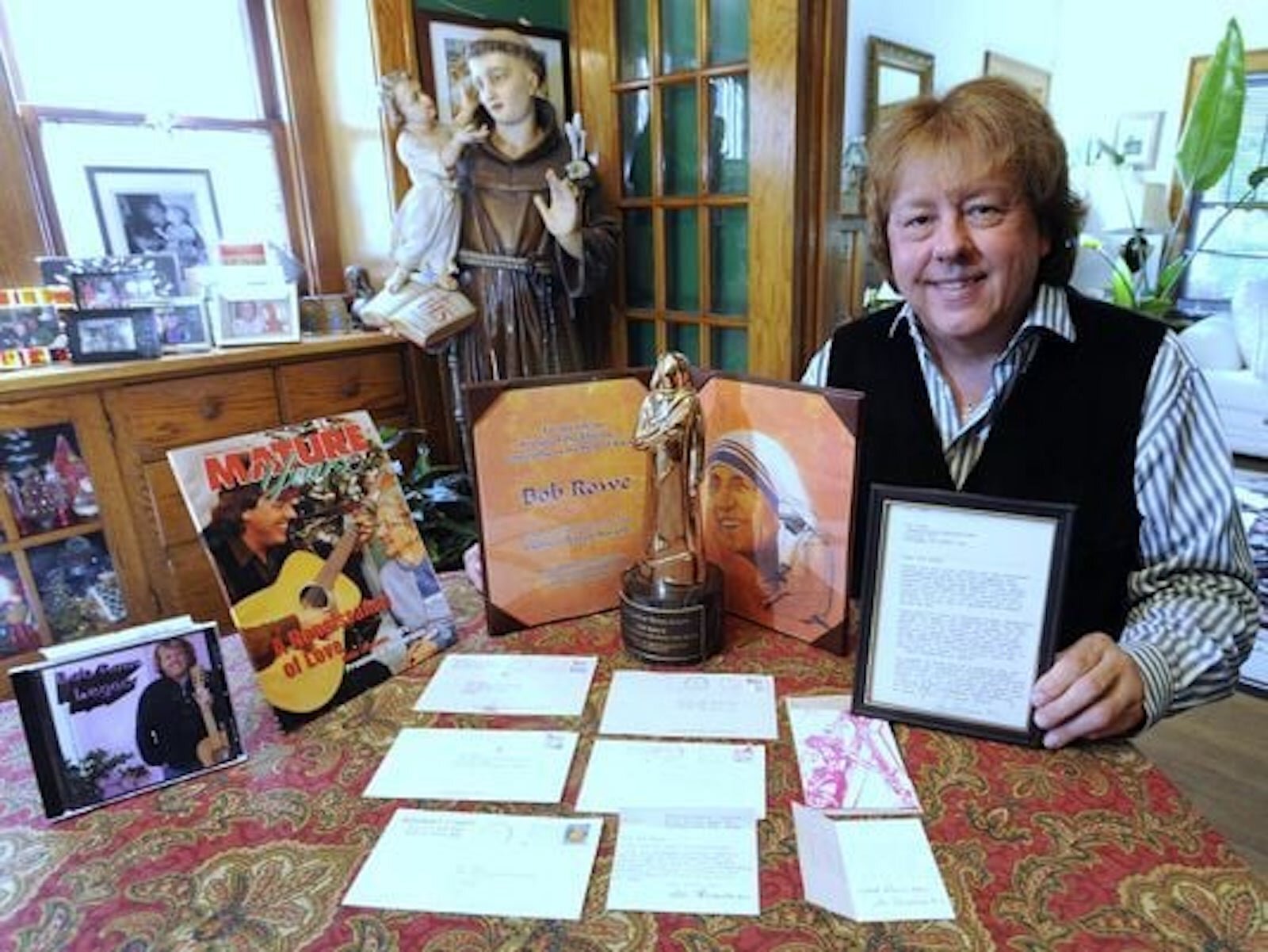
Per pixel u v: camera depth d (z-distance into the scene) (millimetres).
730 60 1842
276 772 715
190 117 2021
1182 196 4695
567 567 958
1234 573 855
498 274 1986
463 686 835
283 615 787
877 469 1009
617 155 2121
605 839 625
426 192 1917
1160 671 732
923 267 850
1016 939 525
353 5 1986
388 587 868
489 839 628
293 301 1964
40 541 1648
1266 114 4629
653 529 875
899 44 3492
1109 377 875
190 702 708
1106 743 711
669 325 2152
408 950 533
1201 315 4867
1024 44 4887
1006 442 919
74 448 1658
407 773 709
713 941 532
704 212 1967
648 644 860
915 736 727
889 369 1009
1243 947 513
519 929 548
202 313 1847
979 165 793
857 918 546
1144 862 584
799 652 884
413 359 2176
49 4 1789
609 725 767
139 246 1983
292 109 2158
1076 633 916
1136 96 5109
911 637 728
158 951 538
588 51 2109
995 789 661
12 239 1753
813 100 1714
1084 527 898
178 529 1812
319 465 836
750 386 885
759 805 654
